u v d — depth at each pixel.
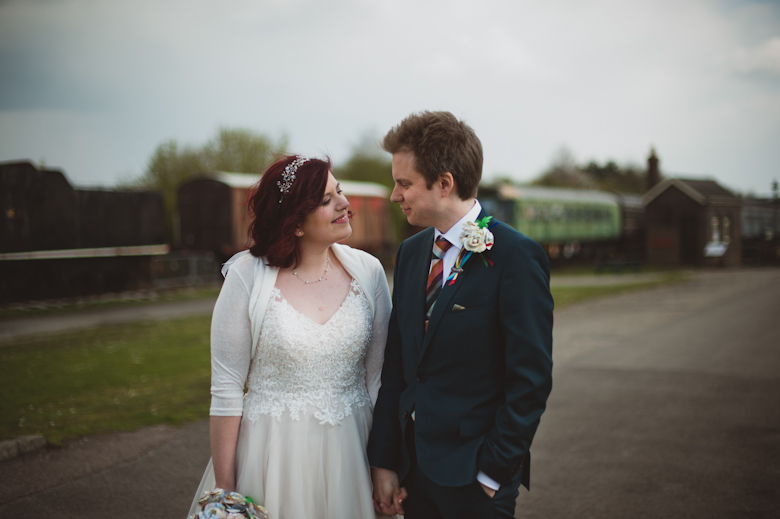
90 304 15.71
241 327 2.04
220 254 23.08
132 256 18.97
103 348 9.29
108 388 6.55
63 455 4.42
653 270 28.94
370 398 2.30
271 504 2.03
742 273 25.73
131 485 3.91
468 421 1.95
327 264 2.22
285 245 2.04
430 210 2.03
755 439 4.71
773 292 16.64
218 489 1.93
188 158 30.69
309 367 2.06
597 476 4.07
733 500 3.63
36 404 5.82
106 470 4.15
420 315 2.08
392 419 2.18
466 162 1.99
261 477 2.05
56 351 9.05
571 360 8.12
